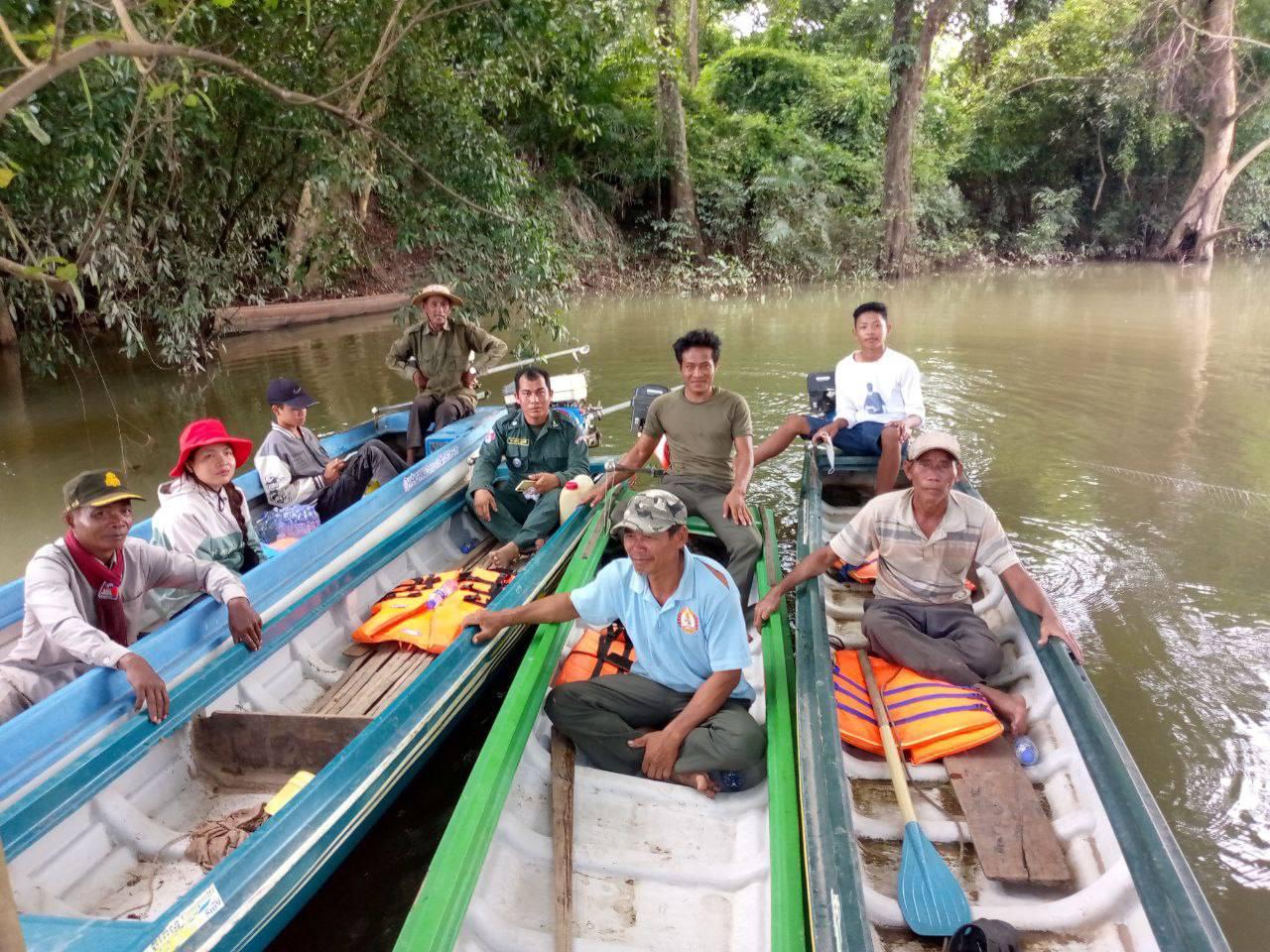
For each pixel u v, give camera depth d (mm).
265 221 8086
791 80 20875
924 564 3189
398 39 2969
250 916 2111
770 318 13391
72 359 9727
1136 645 3865
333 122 6344
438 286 5730
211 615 2973
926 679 3041
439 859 2260
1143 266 22750
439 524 4492
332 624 3701
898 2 18594
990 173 24062
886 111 21531
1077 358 9797
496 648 3457
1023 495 5688
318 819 2379
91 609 2791
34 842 2211
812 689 2885
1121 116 22500
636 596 2834
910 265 20281
